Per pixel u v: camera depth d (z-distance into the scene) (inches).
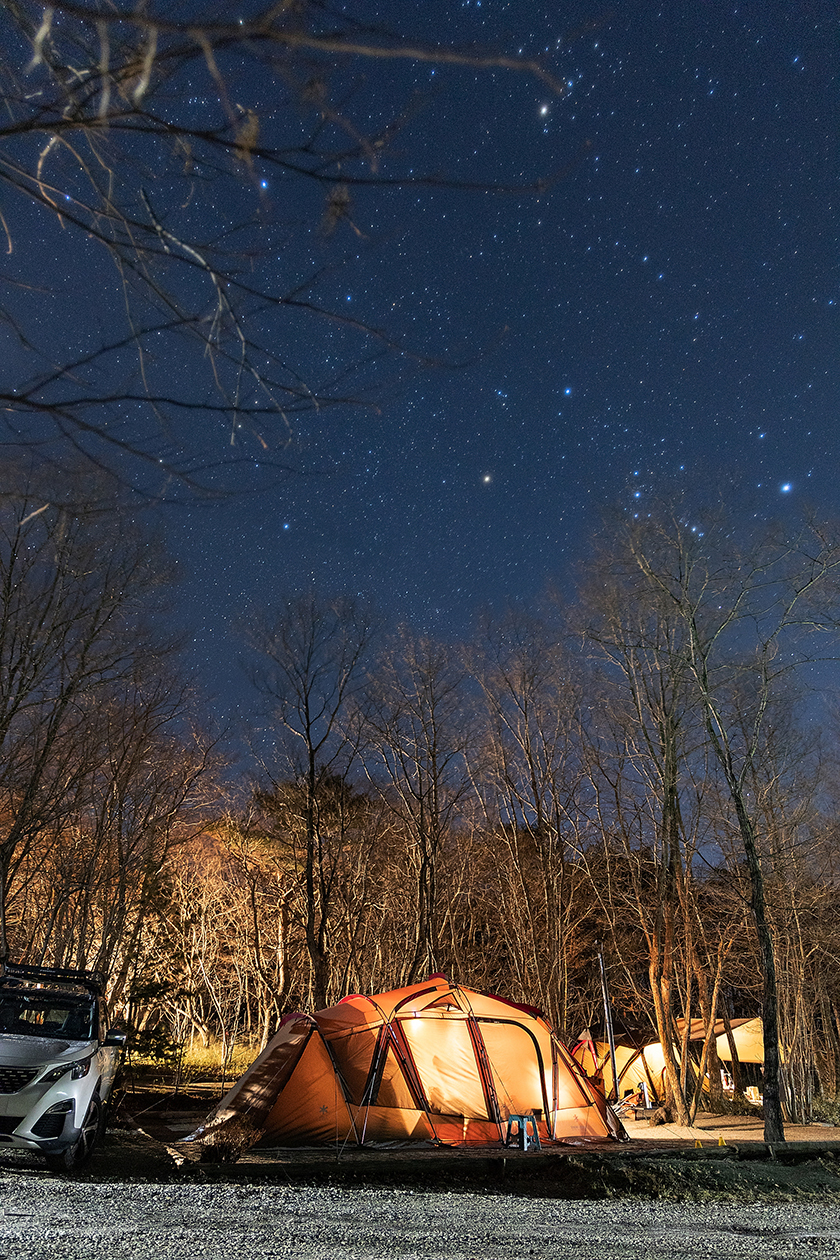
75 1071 423.5
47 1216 311.6
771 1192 546.3
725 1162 608.4
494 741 1188.5
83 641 673.0
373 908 1216.2
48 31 52.9
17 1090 407.2
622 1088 1225.4
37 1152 448.5
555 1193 518.0
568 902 1192.2
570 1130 687.1
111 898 888.3
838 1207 511.2
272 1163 505.7
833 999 1395.2
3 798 736.3
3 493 80.8
